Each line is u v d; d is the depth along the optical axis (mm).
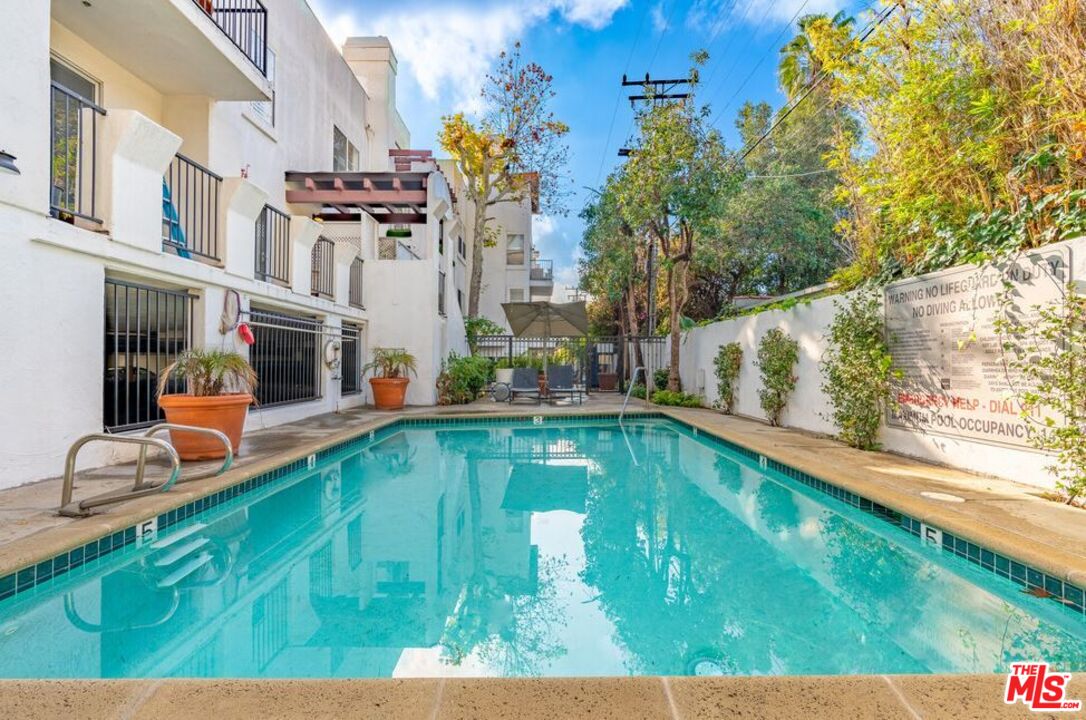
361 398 11164
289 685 1600
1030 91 4625
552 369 12672
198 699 1537
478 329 16578
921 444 5301
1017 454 4254
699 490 5305
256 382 5660
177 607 2775
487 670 2221
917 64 5633
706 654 2336
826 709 1520
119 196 4812
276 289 7715
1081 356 3670
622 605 2834
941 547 3365
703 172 11305
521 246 24516
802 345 7574
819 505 4734
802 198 16891
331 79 12367
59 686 1590
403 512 4527
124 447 4898
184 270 5707
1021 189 4773
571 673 2197
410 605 2830
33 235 3979
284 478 5141
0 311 3764
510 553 3600
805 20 10930
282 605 2814
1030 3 4543
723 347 10219
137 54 6441
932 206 5609
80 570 2885
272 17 9781
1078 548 2799
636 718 1469
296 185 10438
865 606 2799
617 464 6559
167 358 5805
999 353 4410
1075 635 2480
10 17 3818
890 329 5770
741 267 18922
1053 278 3955
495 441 8188
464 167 18516
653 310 16625
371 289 11477
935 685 1638
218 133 7777
